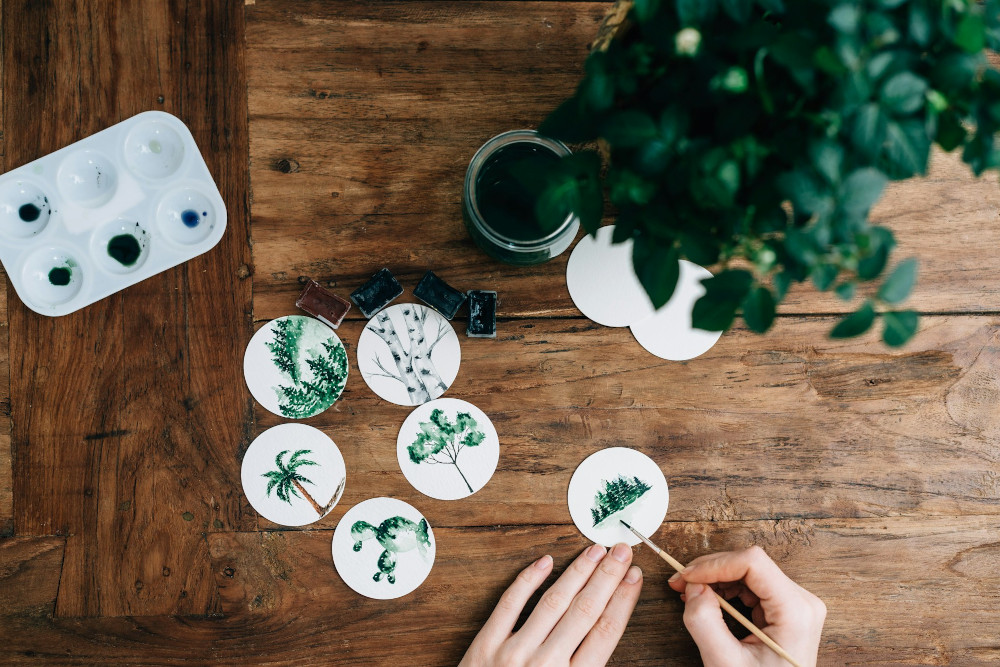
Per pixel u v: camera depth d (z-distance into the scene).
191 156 0.70
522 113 0.71
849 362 0.72
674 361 0.72
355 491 0.71
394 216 0.71
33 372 0.70
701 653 0.69
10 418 0.70
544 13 0.71
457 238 0.71
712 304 0.53
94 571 0.70
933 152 0.72
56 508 0.70
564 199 0.54
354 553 0.71
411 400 0.71
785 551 0.72
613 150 0.56
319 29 0.70
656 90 0.54
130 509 0.71
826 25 0.50
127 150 0.70
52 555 0.70
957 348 0.73
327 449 0.71
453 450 0.71
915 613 0.72
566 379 0.72
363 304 0.70
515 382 0.71
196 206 0.71
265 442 0.71
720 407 0.72
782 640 0.68
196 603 0.71
